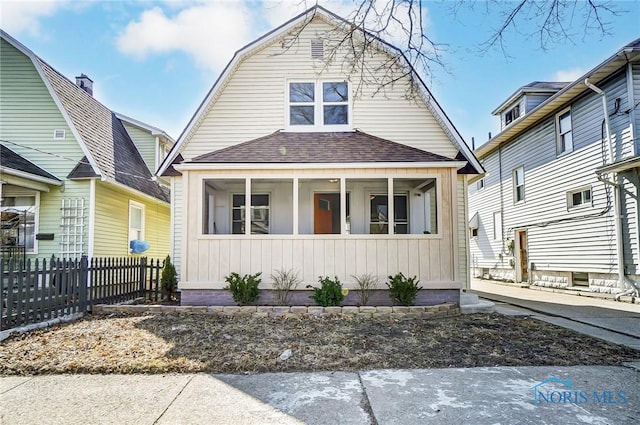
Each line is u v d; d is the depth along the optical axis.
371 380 4.24
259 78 10.40
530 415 3.37
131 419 3.31
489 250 19.22
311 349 5.35
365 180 9.94
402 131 10.20
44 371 4.51
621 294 10.57
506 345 5.63
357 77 10.31
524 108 15.88
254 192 10.57
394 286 8.07
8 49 11.37
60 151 10.96
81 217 10.71
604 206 11.51
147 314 7.79
